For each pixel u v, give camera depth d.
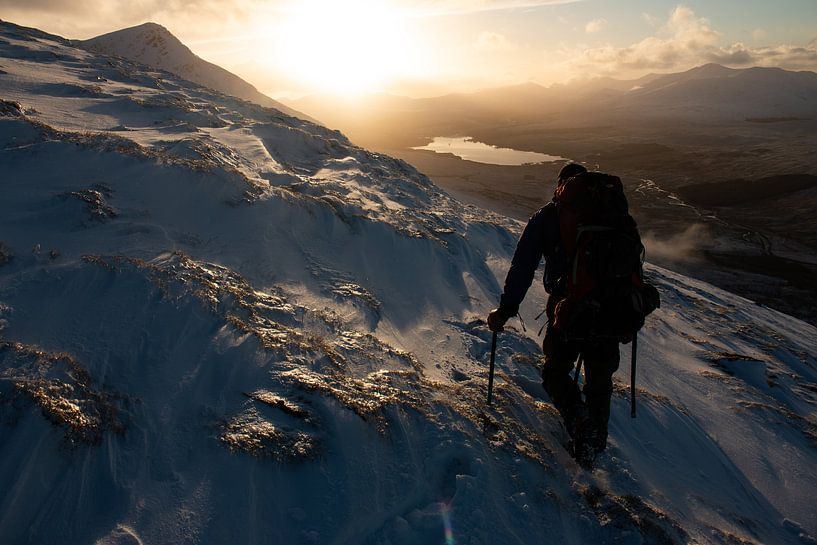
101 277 3.62
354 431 2.77
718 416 5.29
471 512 2.41
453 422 3.10
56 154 5.97
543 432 3.54
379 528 2.27
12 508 1.97
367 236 7.16
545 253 2.91
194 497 2.24
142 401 2.70
